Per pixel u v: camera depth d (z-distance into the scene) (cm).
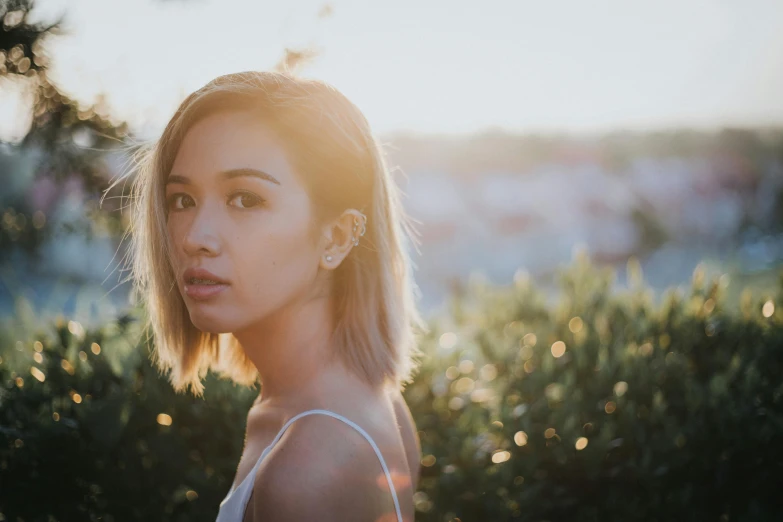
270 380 137
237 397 250
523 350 314
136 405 242
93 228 349
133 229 166
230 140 123
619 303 330
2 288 557
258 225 122
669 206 1449
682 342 299
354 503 116
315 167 127
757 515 246
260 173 121
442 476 261
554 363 295
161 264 148
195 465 247
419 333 316
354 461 118
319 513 112
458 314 364
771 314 309
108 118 332
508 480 256
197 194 124
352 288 139
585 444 252
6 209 346
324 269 135
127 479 232
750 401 262
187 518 238
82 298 311
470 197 1436
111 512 234
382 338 141
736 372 274
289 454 117
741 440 250
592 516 250
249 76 129
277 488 114
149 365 249
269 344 134
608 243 1423
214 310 123
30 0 316
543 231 1424
